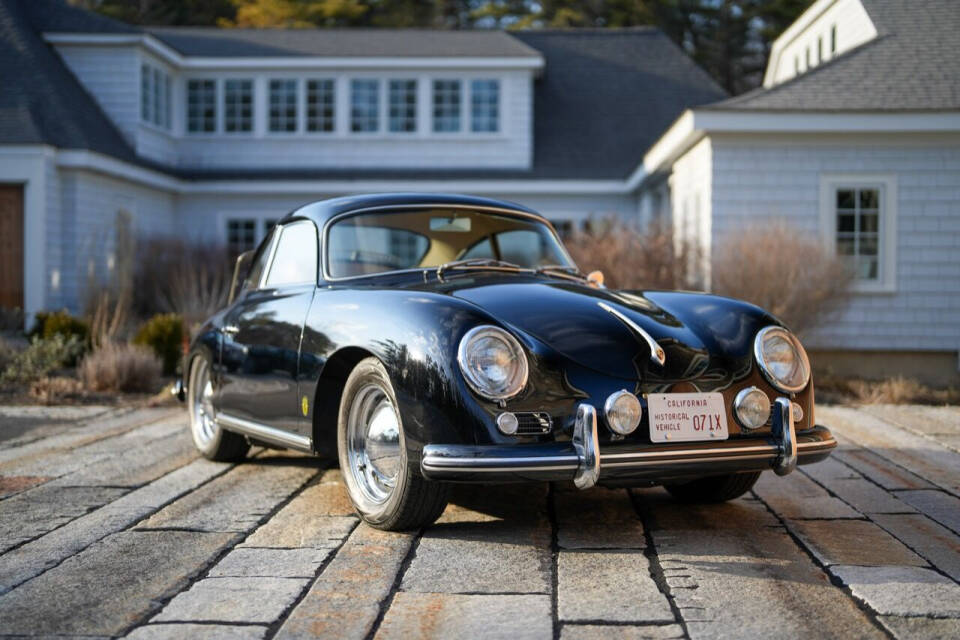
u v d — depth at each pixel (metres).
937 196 10.24
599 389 2.95
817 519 3.50
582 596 2.55
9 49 14.45
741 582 2.68
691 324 3.29
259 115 17.30
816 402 7.52
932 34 11.23
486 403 2.88
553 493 4.00
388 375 3.10
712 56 35.69
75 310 13.31
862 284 10.34
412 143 17.17
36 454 4.93
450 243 4.23
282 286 4.15
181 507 3.67
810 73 10.77
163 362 9.20
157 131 16.48
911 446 5.25
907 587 2.60
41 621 2.36
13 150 12.70
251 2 32.75
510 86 16.97
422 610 2.43
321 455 3.70
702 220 10.91
